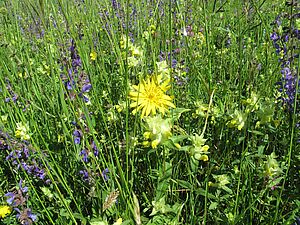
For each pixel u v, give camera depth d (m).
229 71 0.47
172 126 0.28
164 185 0.29
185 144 0.35
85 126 0.33
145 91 0.26
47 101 0.43
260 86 0.43
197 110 0.35
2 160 0.42
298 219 0.27
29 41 0.59
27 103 0.43
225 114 0.33
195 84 0.44
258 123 0.31
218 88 0.45
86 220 0.30
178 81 0.42
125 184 0.26
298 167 0.32
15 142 0.34
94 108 0.41
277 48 0.44
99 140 0.37
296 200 0.29
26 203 0.33
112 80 0.46
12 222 0.35
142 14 0.60
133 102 0.26
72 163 0.35
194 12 0.52
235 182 0.32
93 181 0.31
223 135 0.36
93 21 0.58
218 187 0.30
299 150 0.33
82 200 0.34
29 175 0.35
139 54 0.38
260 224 0.30
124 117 0.38
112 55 0.53
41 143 0.39
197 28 0.51
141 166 0.34
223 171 0.32
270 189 0.31
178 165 0.31
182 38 0.50
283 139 0.34
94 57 0.44
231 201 0.32
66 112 0.33
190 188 0.29
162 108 0.26
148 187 0.33
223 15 0.60
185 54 0.48
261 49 0.54
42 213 0.32
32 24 0.57
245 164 0.31
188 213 0.32
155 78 0.27
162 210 0.28
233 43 0.52
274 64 0.48
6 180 0.38
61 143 0.38
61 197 0.27
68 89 0.35
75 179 0.33
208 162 0.33
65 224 0.30
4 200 0.33
